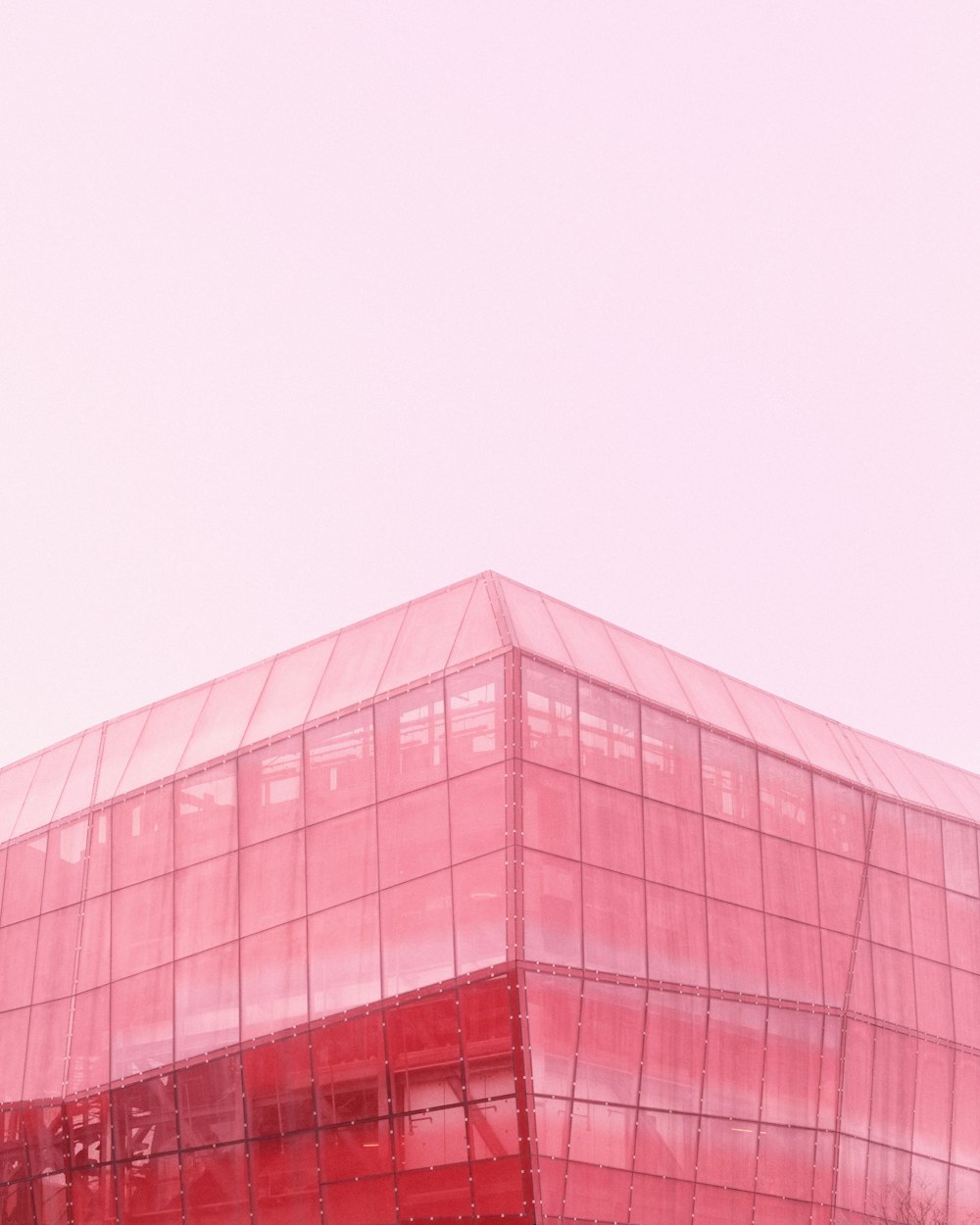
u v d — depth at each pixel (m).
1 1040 50.47
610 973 39.44
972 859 53.72
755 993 43.66
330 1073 40.69
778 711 50.12
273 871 43.75
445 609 43.31
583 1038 38.34
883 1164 46.56
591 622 44.88
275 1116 41.75
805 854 47.22
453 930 38.78
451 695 40.72
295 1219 40.72
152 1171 44.59
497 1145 37.00
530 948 37.66
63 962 49.34
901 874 50.66
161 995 45.78
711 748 45.19
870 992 47.94
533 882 38.22
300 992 41.94
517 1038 36.94
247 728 46.53
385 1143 39.16
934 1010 50.06
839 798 49.25
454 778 39.94
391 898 40.47
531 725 39.56
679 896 42.25
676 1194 39.69
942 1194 48.19
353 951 40.97
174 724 49.94
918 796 52.97
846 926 47.84
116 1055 46.50
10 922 51.84
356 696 43.41
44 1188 47.59
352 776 42.53
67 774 52.94
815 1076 45.09
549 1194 36.56
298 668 46.84
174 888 46.53
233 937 44.22
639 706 43.12
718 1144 41.28
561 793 39.72
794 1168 43.44
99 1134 46.31
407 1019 39.25
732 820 44.94
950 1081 49.91
